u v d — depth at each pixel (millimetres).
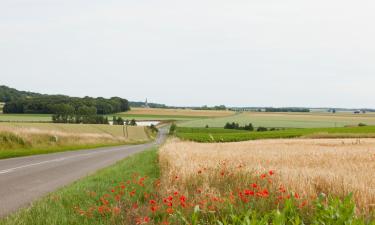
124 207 9094
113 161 25594
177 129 122625
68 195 10961
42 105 155625
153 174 16828
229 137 73188
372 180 11156
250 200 8320
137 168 19266
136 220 7762
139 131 122438
